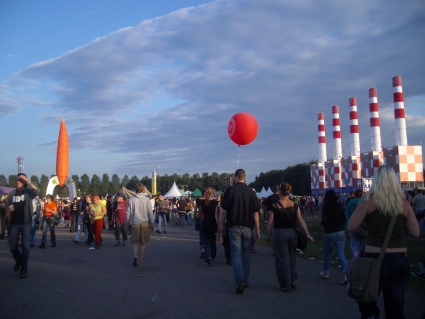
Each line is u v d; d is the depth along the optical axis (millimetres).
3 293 6949
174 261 10555
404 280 3801
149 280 7938
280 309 5809
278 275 6926
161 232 21859
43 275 8609
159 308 5875
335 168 71750
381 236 3828
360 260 3799
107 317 5465
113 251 12992
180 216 28672
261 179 111938
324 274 8133
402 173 49625
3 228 18734
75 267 9625
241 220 7148
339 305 6035
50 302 6305
